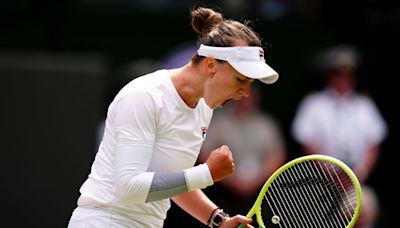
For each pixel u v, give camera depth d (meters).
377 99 34.75
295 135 32.44
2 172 26.58
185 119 15.26
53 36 31.59
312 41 33.75
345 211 17.62
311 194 17.02
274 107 33.12
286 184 16.78
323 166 19.42
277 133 30.38
